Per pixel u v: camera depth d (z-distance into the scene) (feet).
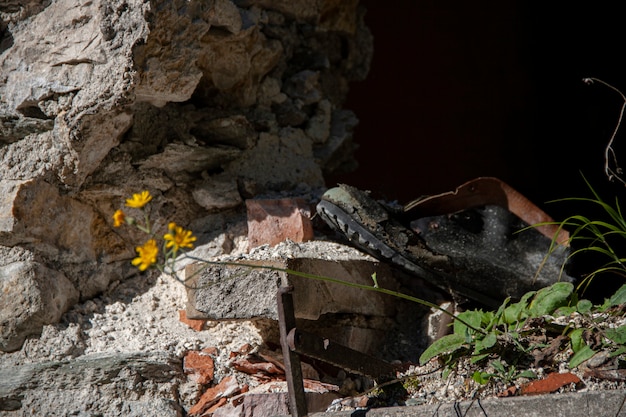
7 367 10.02
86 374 9.61
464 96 21.36
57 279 10.69
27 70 10.85
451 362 8.79
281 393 9.07
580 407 7.41
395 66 20.27
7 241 10.50
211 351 10.24
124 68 10.16
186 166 12.12
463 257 10.67
